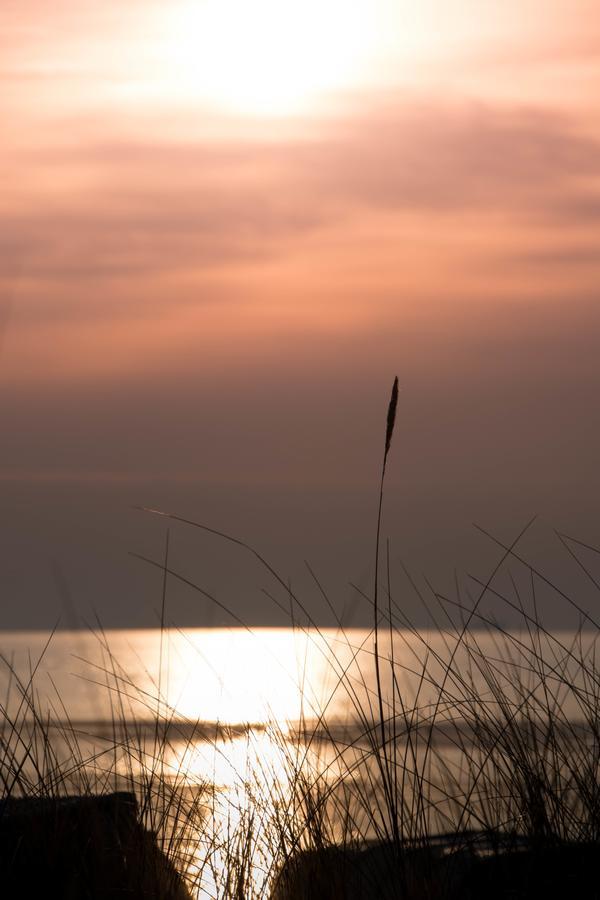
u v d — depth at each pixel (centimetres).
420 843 698
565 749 764
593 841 683
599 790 723
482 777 752
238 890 694
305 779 770
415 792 718
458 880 673
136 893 665
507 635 828
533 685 800
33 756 766
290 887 695
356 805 760
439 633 830
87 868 678
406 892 646
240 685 821
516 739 749
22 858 683
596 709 766
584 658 809
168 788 783
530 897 646
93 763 788
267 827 760
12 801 741
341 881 670
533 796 707
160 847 739
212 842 752
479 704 779
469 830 721
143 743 801
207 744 799
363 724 751
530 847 689
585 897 646
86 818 725
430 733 748
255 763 793
